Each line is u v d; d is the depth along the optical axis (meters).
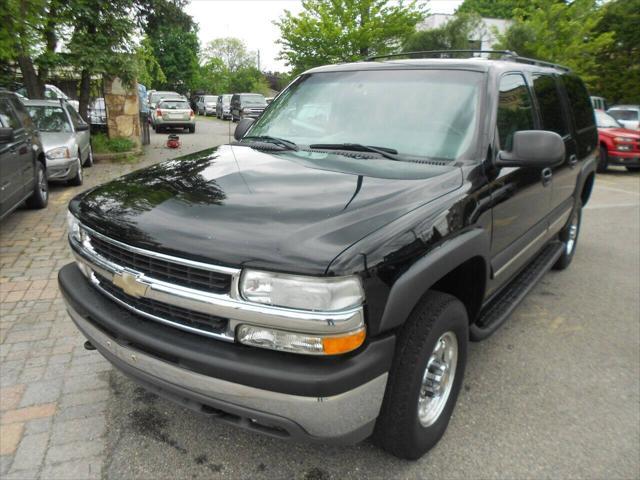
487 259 2.90
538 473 2.63
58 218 7.24
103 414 2.98
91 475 2.53
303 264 1.95
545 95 4.25
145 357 2.28
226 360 2.05
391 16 20.89
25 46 10.49
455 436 2.90
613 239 7.05
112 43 12.16
